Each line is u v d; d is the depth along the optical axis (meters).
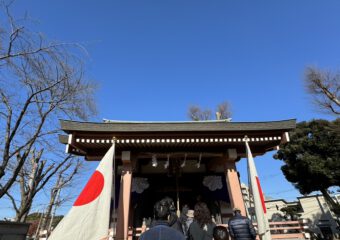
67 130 7.48
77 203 5.01
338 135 20.45
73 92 9.23
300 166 21.95
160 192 10.79
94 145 8.27
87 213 4.98
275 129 7.91
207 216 4.19
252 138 8.05
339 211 21.66
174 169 10.58
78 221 4.82
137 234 9.35
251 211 7.49
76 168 14.14
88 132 7.62
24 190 10.42
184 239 2.38
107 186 5.52
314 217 30.47
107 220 5.13
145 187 10.63
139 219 10.17
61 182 13.66
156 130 7.77
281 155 23.59
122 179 8.07
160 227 2.44
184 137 7.94
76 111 9.55
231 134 7.99
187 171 11.03
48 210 13.20
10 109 8.59
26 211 9.84
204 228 4.06
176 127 7.84
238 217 5.05
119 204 7.66
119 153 8.96
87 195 5.18
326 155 21.27
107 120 10.70
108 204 5.31
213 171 10.88
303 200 32.09
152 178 10.92
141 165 11.04
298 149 22.00
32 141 8.77
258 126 7.95
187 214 6.42
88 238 4.76
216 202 10.42
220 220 10.00
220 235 3.74
